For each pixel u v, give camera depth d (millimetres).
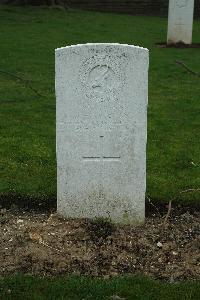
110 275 4941
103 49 5227
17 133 8461
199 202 6320
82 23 20516
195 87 11727
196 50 15891
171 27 16453
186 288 4707
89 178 5617
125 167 5566
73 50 5227
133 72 5277
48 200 6285
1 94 10750
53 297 4543
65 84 5324
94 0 26500
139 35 18625
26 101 10320
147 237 5535
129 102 5363
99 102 5371
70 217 5773
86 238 5430
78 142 5492
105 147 5508
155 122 9258
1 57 14023
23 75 12305
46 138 8289
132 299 4566
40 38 16891
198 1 25766
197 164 7434
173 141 8320
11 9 23219
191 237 5594
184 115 9711
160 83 12008
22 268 4977
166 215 5828
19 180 6738
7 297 4543
